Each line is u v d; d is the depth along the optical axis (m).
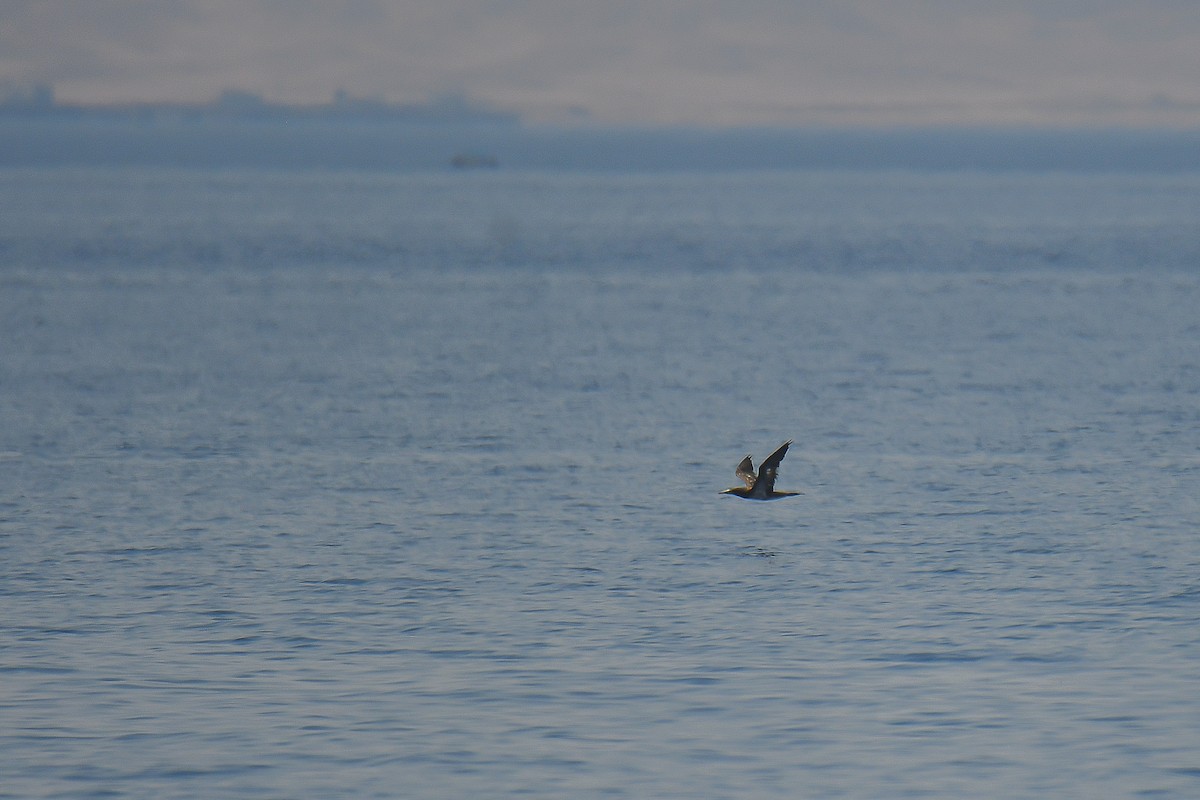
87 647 35.22
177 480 54.28
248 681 32.94
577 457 58.62
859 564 42.56
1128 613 37.62
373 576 41.38
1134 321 110.00
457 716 30.88
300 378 79.81
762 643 35.44
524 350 92.06
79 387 76.19
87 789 27.59
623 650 35.00
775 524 47.47
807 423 66.50
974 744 29.50
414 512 49.31
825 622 37.03
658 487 53.16
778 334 101.31
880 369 83.88
